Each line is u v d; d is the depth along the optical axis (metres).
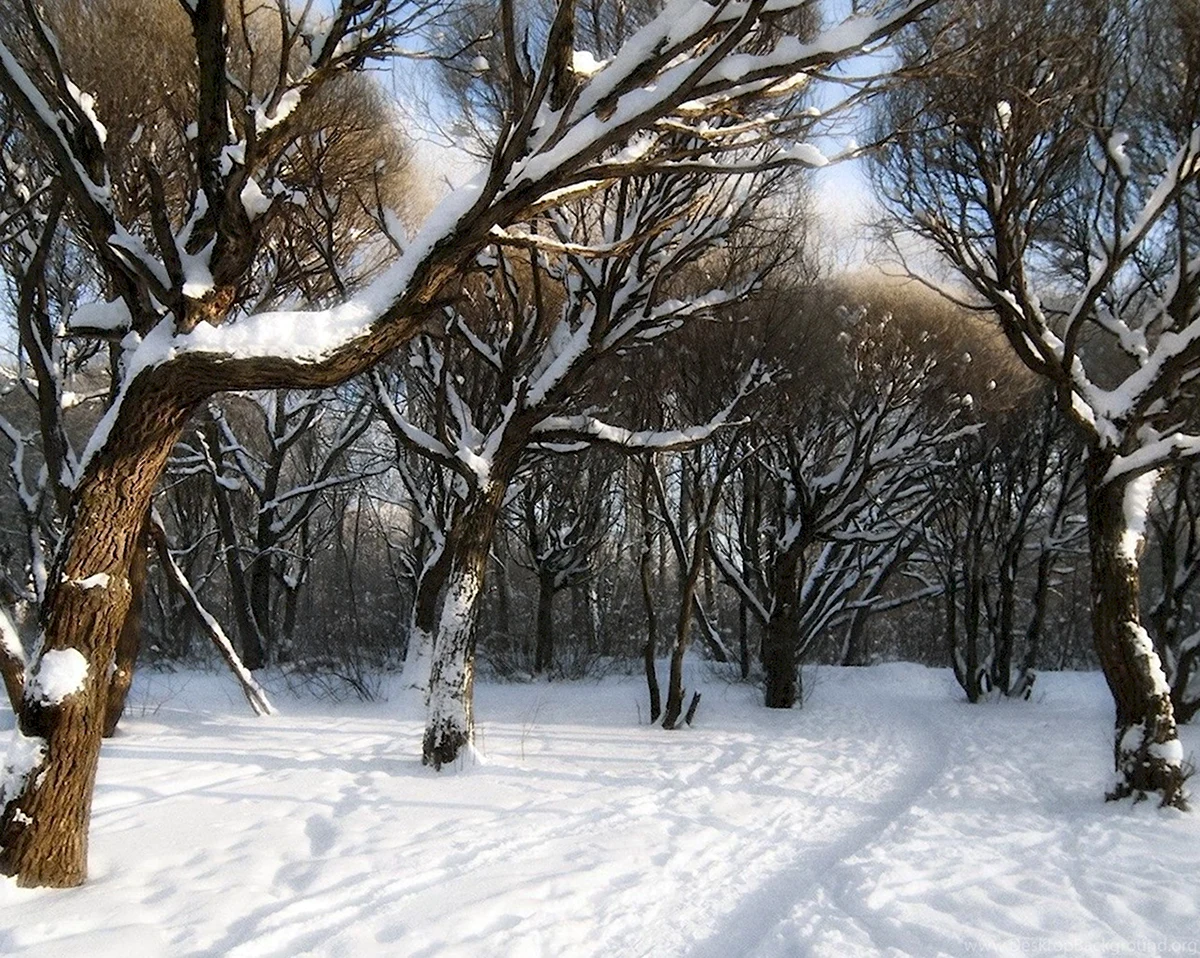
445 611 9.91
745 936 5.08
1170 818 7.87
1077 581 30.64
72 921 4.94
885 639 36.28
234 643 27.42
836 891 5.88
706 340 14.74
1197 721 14.48
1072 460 18.91
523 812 7.82
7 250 11.44
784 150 6.93
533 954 4.72
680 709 13.52
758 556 19.80
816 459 18.48
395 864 6.18
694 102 6.64
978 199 9.17
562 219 10.84
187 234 6.96
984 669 19.84
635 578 32.09
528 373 10.48
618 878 6.05
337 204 10.61
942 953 4.74
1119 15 8.09
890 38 6.16
